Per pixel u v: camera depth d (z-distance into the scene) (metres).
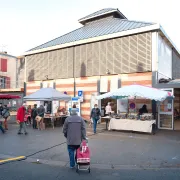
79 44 18.81
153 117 13.66
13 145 9.30
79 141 6.07
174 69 20.62
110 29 18.41
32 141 10.18
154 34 15.32
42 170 6.14
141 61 15.77
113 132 13.09
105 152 8.20
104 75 17.50
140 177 5.64
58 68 20.11
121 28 17.55
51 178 5.46
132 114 13.39
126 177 5.63
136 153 8.08
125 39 16.58
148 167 6.54
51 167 6.46
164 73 17.09
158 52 15.56
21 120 12.17
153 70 15.21
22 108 12.30
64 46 19.47
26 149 8.58
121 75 16.69
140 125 12.60
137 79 15.94
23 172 5.94
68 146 6.21
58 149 8.63
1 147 8.91
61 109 17.48
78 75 18.80
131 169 6.35
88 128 14.81
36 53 21.72
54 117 15.30
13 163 6.84
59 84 20.00
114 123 13.59
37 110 14.62
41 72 21.30
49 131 13.43
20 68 32.88
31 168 6.33
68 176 5.63
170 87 14.15
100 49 17.75
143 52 15.71
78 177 5.56
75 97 18.39
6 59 31.94
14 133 12.62
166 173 5.99
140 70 15.77
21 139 10.68
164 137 11.42
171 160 7.20
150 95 11.96
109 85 17.20
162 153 8.08
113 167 6.52
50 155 7.77
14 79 32.66
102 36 17.36
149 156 7.68
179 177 5.66
